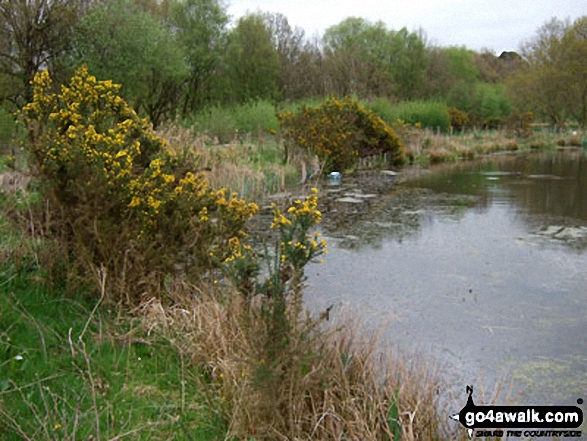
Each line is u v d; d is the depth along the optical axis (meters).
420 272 6.66
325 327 4.64
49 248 4.70
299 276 3.38
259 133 18.12
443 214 10.19
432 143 23.58
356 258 7.23
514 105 38.38
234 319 4.06
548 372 4.27
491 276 6.54
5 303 4.14
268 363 3.16
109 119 5.61
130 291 4.61
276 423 3.15
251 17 35.16
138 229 4.66
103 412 3.21
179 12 30.36
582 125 34.81
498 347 4.68
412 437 3.02
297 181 13.82
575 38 34.62
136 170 5.29
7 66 17.86
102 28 19.11
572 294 5.96
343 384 3.53
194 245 4.78
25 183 6.26
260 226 8.86
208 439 3.12
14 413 3.05
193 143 12.27
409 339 4.79
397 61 45.19
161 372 3.77
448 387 4.01
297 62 38.50
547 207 10.92
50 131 4.78
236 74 34.50
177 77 23.91
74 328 4.08
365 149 18.00
